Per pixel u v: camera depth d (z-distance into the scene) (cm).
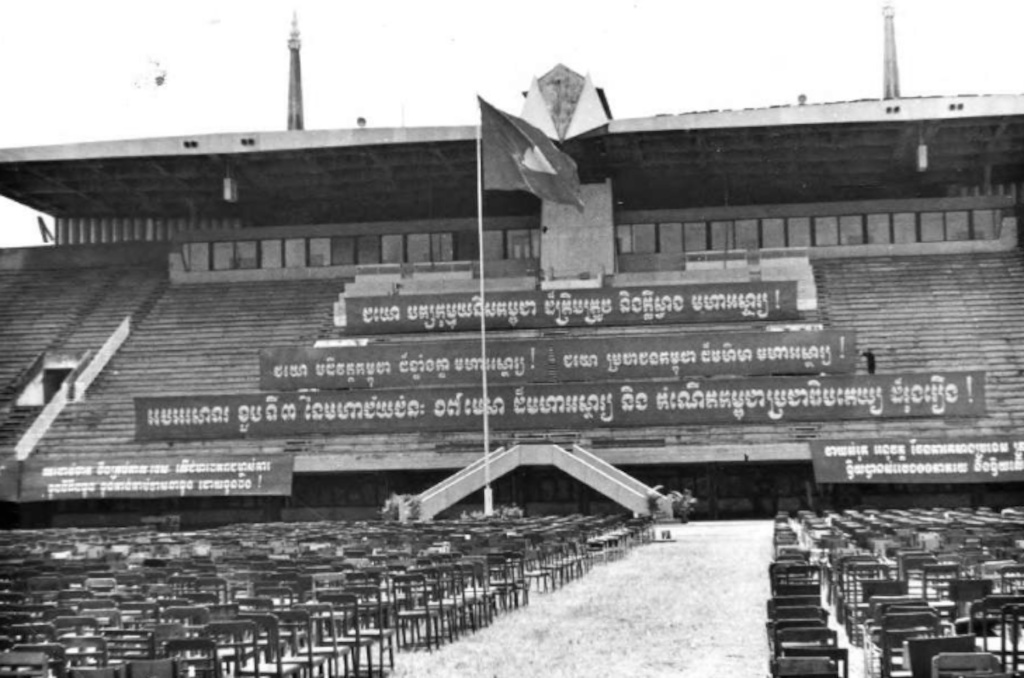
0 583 2553
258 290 8588
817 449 6425
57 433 7319
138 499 7044
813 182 8962
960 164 8569
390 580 2512
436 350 7094
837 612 2522
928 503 6619
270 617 1802
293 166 8438
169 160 8219
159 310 8462
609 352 7006
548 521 5047
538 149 7400
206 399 7088
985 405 6581
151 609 2052
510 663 2133
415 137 7694
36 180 8725
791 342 6862
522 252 8706
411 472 6962
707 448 6544
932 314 7631
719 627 2486
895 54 8775
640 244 8600
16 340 8294
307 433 7006
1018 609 1650
